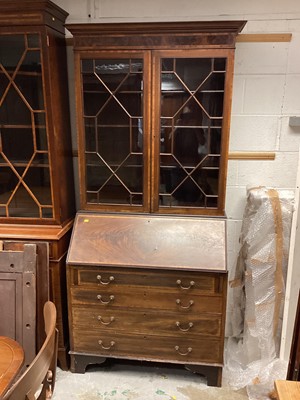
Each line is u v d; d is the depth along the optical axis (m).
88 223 1.92
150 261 1.76
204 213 1.90
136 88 1.80
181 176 1.88
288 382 0.94
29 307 1.72
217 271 1.71
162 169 1.88
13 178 1.90
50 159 1.84
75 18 2.02
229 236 2.21
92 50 1.75
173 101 1.79
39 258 1.78
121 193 1.94
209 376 1.86
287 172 2.09
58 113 1.85
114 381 1.90
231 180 2.14
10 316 1.74
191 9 1.95
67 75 1.99
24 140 1.84
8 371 1.03
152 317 1.83
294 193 1.90
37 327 1.78
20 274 1.72
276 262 1.91
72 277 1.83
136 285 1.79
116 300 1.83
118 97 1.82
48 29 1.69
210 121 1.79
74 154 2.14
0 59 1.74
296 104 1.99
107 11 2.00
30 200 1.92
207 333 1.81
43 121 1.80
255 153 2.08
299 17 1.88
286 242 1.90
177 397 1.79
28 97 1.77
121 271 1.78
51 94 1.75
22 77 1.75
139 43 1.71
